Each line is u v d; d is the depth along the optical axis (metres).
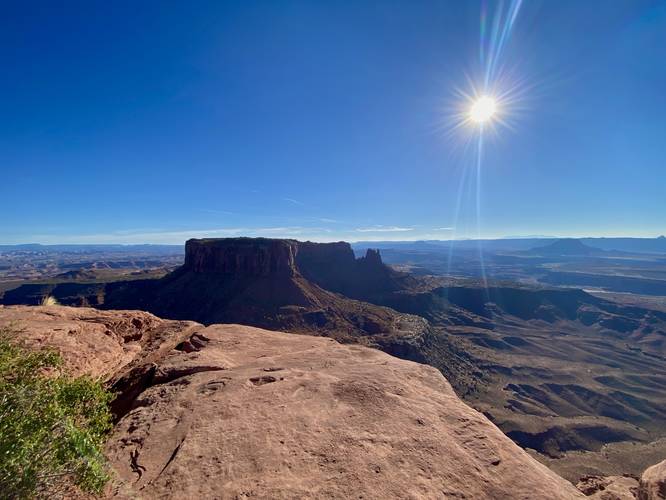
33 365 4.71
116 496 5.00
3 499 3.47
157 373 11.06
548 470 6.52
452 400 9.05
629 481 17.42
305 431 7.00
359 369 10.79
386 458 6.19
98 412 5.02
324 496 5.19
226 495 5.16
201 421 7.39
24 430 3.83
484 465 6.21
